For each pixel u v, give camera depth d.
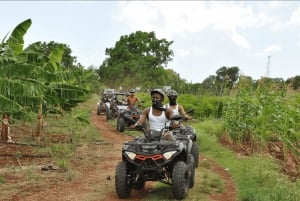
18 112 10.37
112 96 29.66
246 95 15.14
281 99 13.84
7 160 11.19
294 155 11.80
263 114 13.40
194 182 9.17
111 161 11.91
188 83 38.47
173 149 7.73
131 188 8.30
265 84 14.51
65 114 22.72
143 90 64.75
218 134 16.89
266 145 13.27
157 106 8.16
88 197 8.11
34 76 10.73
